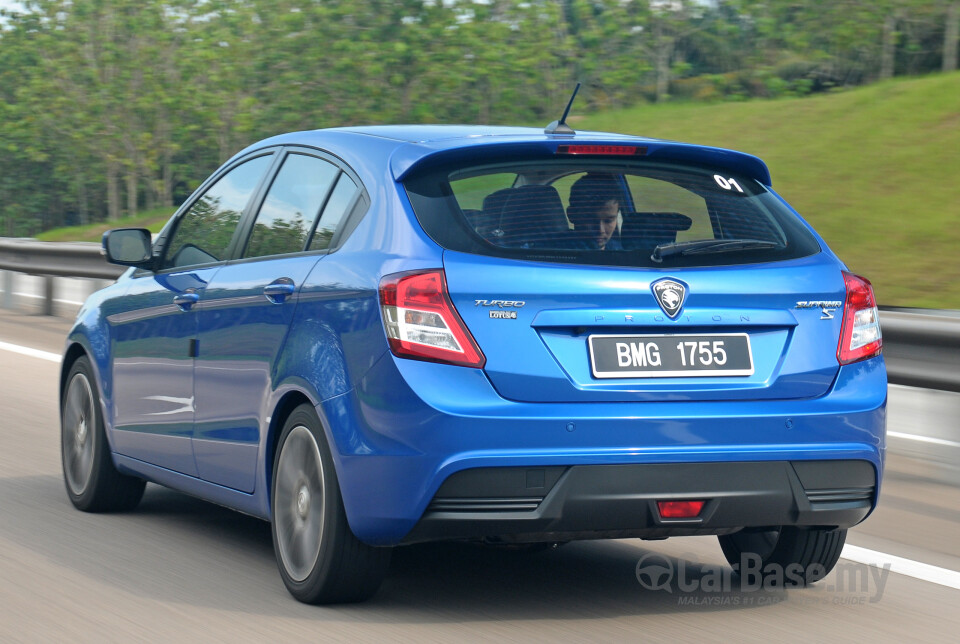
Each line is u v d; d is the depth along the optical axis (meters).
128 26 102.00
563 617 6.74
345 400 6.41
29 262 26.33
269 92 83.06
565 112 7.55
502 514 6.13
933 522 9.56
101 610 6.73
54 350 19.69
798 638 6.51
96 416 9.34
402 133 7.27
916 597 7.43
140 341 8.79
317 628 6.41
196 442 8.04
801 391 6.61
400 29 76.88
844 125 43.50
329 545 6.58
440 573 7.66
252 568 7.71
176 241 8.81
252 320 7.39
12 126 113.25
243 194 8.20
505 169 6.71
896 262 29.50
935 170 36.31
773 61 69.38
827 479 6.63
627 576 7.74
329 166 7.34
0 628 6.39
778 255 6.79
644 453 6.22
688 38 77.31
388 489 6.20
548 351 6.23
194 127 102.19
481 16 76.62
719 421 6.36
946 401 15.50
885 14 66.81
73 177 138.50
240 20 86.62
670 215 6.73
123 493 9.37
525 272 6.26
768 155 43.06
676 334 6.44
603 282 6.32
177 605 6.83
